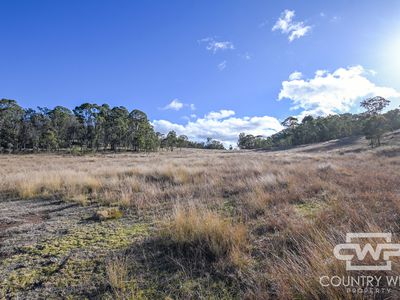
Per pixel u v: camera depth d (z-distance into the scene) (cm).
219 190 798
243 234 391
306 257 302
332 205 514
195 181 998
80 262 357
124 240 430
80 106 8275
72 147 7762
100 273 325
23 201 809
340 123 8725
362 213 442
